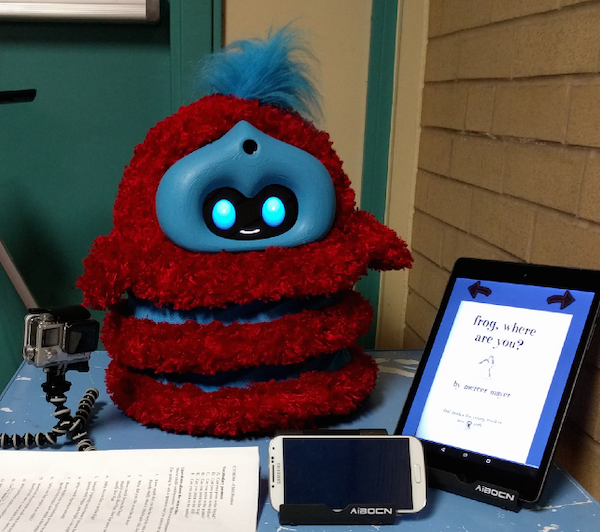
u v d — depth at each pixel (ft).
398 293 3.43
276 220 1.88
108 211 3.23
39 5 2.82
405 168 3.29
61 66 3.03
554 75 2.00
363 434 1.64
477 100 2.54
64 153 3.13
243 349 1.80
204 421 1.84
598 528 1.54
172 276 1.78
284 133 1.94
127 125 3.15
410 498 1.55
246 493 1.59
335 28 3.20
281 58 1.99
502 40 2.33
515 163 2.25
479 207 2.54
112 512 1.50
